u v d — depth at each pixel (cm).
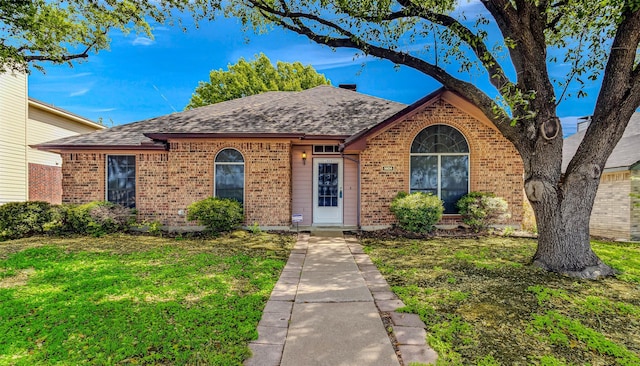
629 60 471
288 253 708
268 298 434
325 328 343
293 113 1145
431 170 962
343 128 1019
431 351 294
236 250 726
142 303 409
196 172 984
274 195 986
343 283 498
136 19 923
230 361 277
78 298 427
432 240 822
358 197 1027
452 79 636
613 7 473
